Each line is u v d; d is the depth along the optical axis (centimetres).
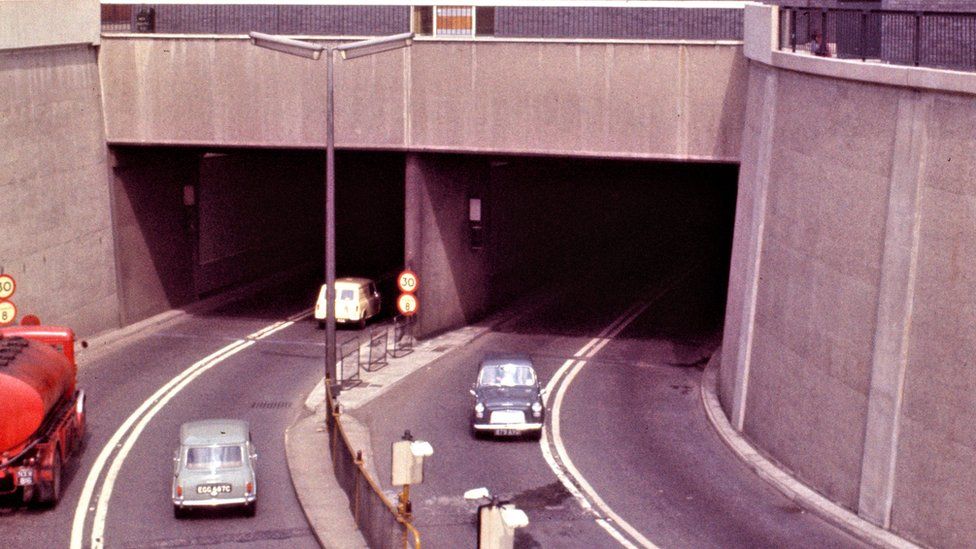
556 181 6328
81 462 3216
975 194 2327
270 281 6100
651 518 2783
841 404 2778
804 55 3038
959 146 2366
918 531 2517
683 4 4256
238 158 5838
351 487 2845
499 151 4372
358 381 4084
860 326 2689
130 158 4853
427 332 4809
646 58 4141
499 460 3250
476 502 2909
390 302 5616
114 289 4812
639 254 7281
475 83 4353
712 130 4116
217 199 5672
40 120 4234
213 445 2830
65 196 4419
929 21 2555
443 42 4359
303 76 4497
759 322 3325
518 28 4388
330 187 3691
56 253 4359
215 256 5694
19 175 4100
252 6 4606
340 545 2627
